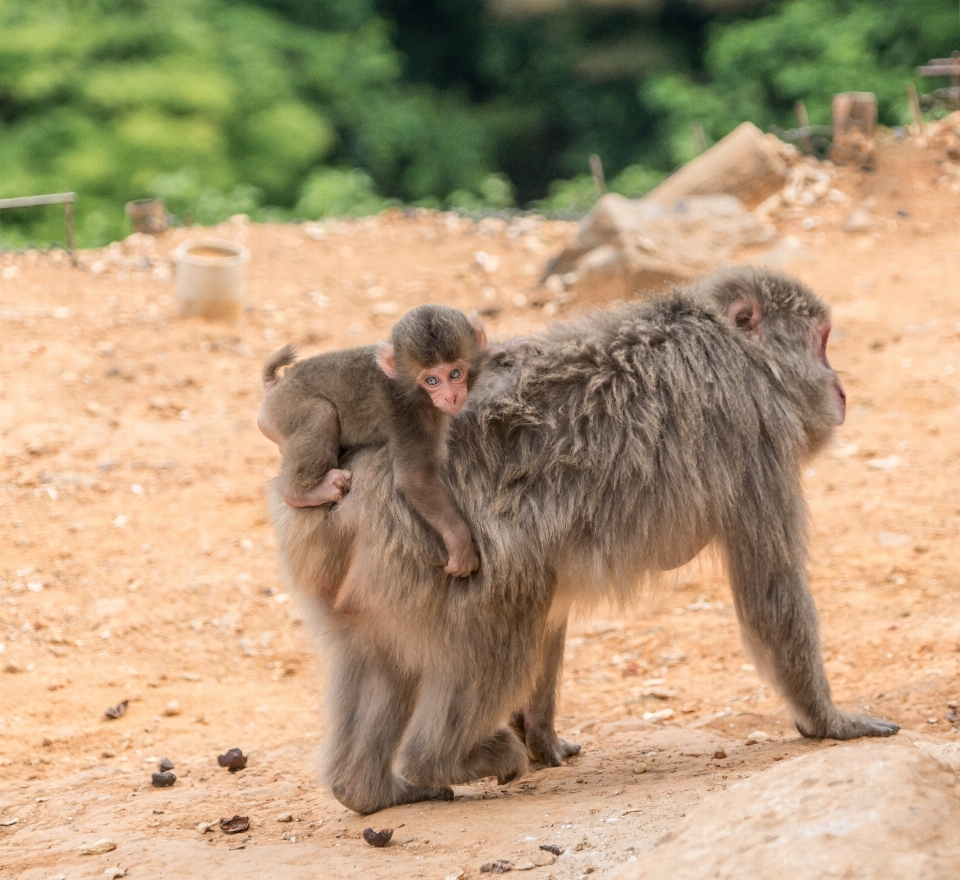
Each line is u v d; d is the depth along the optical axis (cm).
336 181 3875
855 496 1406
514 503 738
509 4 4778
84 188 3728
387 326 1964
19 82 3791
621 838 630
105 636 1198
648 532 757
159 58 4034
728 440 776
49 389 1684
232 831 791
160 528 1400
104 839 780
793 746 841
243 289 1959
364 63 4584
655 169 4644
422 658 746
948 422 1550
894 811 486
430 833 707
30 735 1020
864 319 1866
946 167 2394
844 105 2505
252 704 1102
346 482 704
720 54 4362
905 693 957
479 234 2388
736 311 812
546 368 770
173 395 1712
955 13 4003
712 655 1133
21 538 1367
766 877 467
